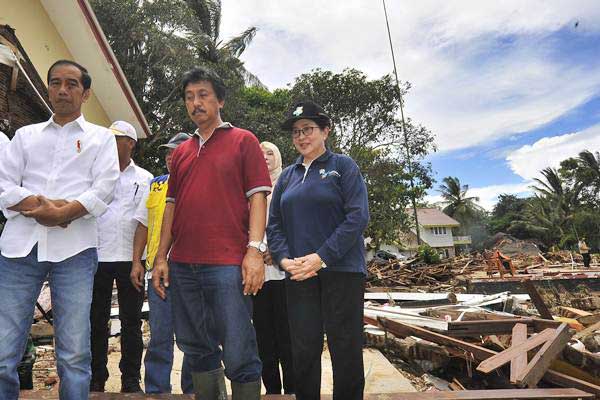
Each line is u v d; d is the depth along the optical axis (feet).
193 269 7.21
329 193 8.29
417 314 20.75
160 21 53.16
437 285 45.78
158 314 10.08
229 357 7.02
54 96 7.50
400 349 17.88
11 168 7.35
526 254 98.12
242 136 7.54
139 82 54.13
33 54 26.61
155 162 60.08
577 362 14.39
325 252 7.64
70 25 29.27
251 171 7.38
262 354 10.32
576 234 136.87
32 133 7.64
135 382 10.99
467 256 81.97
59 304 7.14
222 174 7.22
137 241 10.93
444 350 16.85
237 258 7.09
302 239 8.30
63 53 30.01
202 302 7.49
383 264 61.11
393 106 77.97
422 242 145.18
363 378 8.08
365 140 78.84
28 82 20.02
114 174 7.73
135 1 51.85
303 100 8.84
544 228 148.15
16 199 6.82
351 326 7.93
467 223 176.76
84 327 7.19
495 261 51.62
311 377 8.24
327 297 8.03
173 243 7.70
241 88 69.67
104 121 35.19
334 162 8.61
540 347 14.15
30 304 7.17
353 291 7.98
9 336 6.85
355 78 75.92
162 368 10.03
